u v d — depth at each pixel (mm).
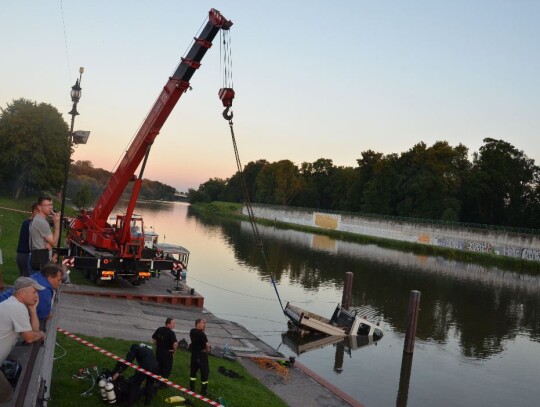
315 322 30625
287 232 106438
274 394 16594
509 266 68562
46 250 10125
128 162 27500
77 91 18172
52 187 80000
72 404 10445
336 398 17844
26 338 5898
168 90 25812
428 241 85500
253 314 34875
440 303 43312
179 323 24141
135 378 11211
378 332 32000
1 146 74438
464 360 28797
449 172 97875
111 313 22234
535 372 27484
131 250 27594
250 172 195000
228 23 24453
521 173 97375
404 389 23406
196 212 168875
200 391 13695
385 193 107438
